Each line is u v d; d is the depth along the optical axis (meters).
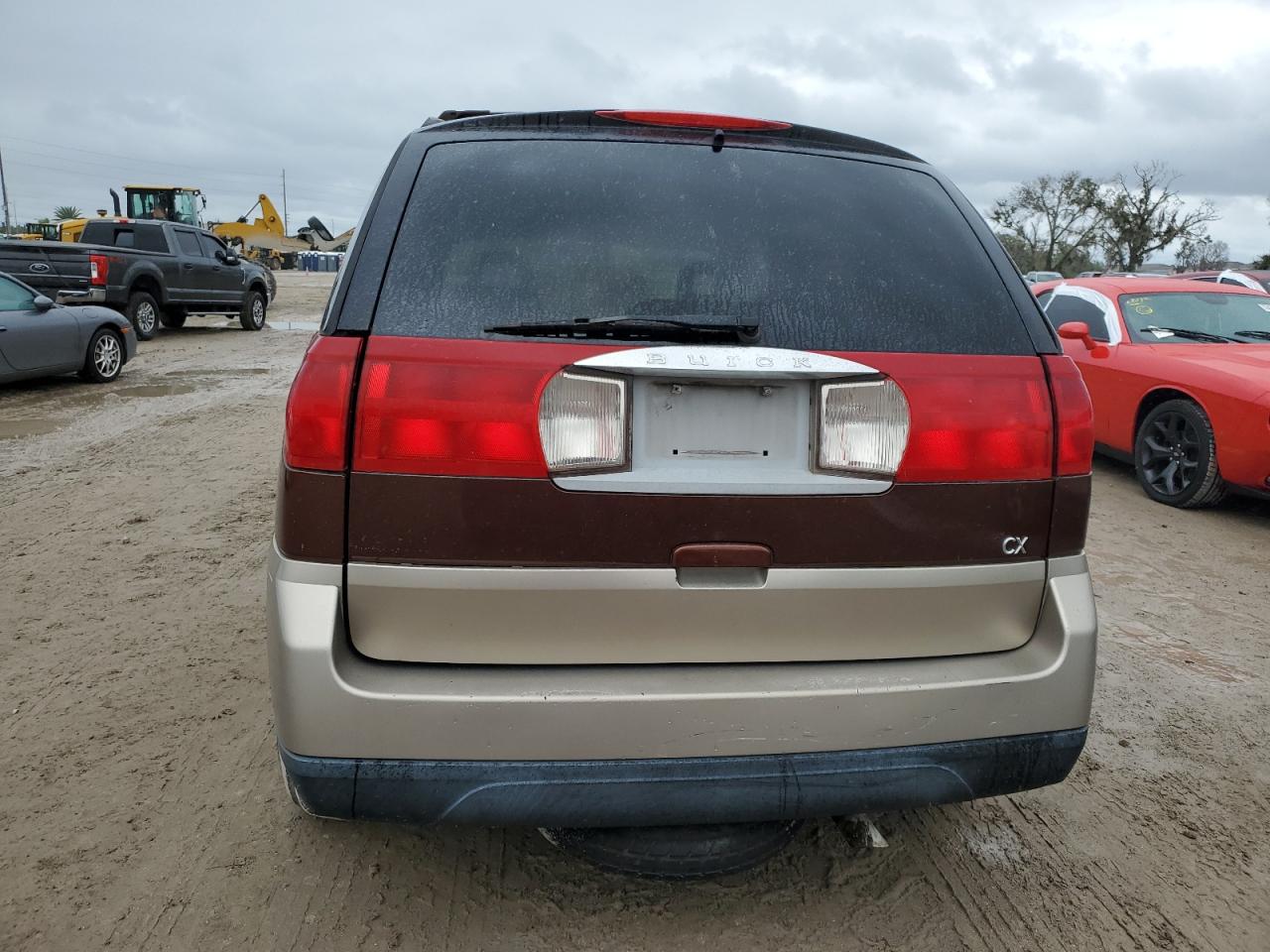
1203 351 6.66
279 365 12.89
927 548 1.97
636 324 1.89
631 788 1.87
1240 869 2.54
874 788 1.96
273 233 41.66
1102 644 4.07
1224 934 2.28
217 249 17.55
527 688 1.84
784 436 1.94
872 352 1.95
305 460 1.83
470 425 1.82
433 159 2.13
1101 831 2.70
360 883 2.37
